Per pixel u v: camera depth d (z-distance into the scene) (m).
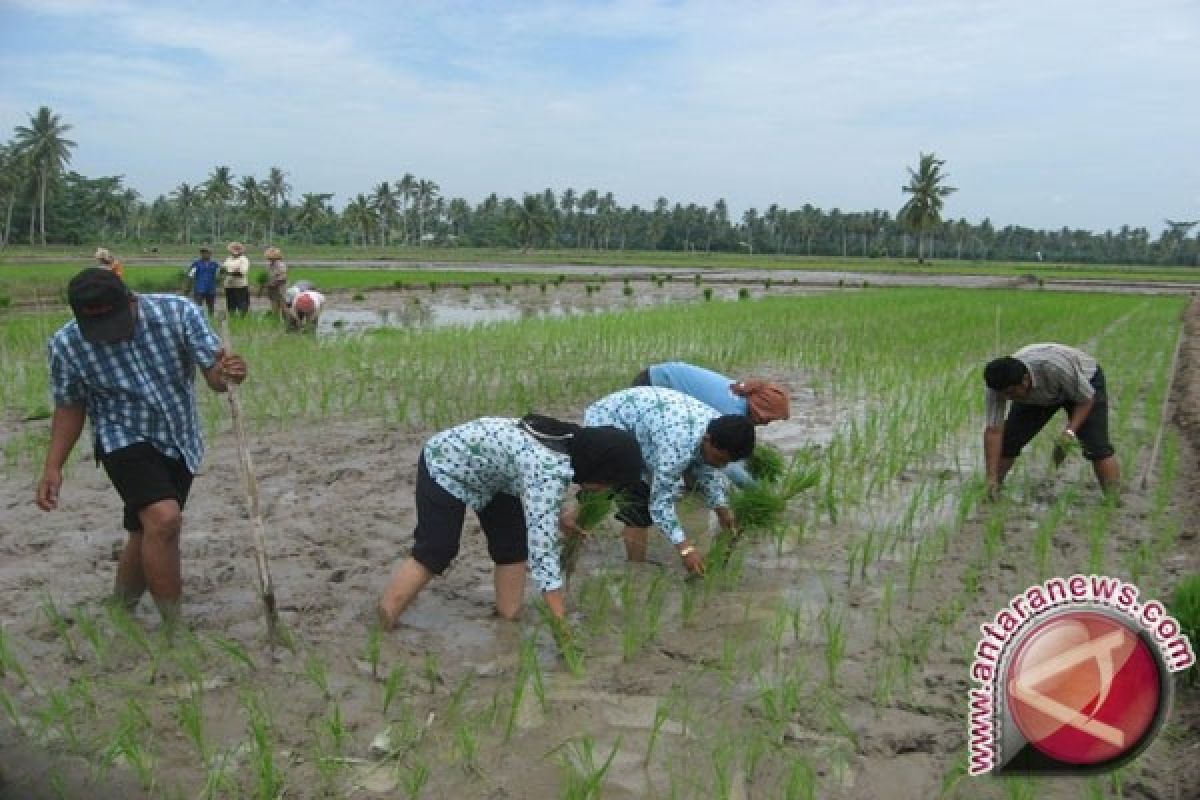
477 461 4.56
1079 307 26.55
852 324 19.94
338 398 10.73
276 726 3.91
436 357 13.70
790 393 11.62
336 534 6.18
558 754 3.73
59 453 4.57
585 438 4.41
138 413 4.52
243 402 10.32
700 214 143.88
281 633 4.60
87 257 62.22
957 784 3.56
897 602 5.20
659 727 3.82
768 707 4.01
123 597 4.94
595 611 5.04
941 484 7.04
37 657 4.46
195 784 3.54
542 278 45.34
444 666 4.44
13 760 3.68
